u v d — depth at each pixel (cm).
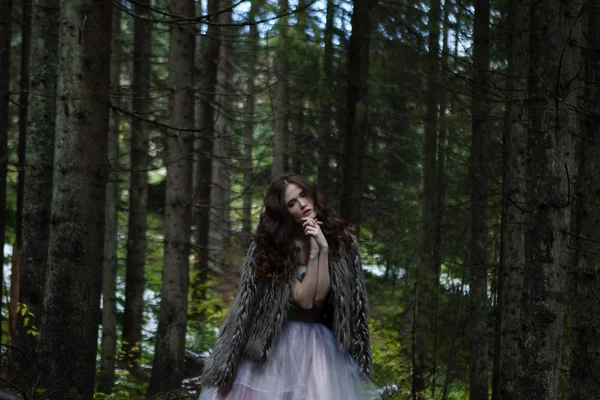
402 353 1230
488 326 1153
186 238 1153
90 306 624
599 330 676
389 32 1070
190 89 1103
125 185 2156
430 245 1202
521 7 805
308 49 1467
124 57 1451
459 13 906
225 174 2197
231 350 323
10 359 702
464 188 1148
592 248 673
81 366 621
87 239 621
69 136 618
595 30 665
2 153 1053
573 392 690
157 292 2039
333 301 335
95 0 616
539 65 582
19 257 838
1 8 1028
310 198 333
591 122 665
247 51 2098
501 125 1061
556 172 568
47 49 907
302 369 325
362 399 334
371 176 1469
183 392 1022
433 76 924
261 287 329
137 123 1398
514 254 849
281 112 1522
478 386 1020
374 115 1302
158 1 1711
